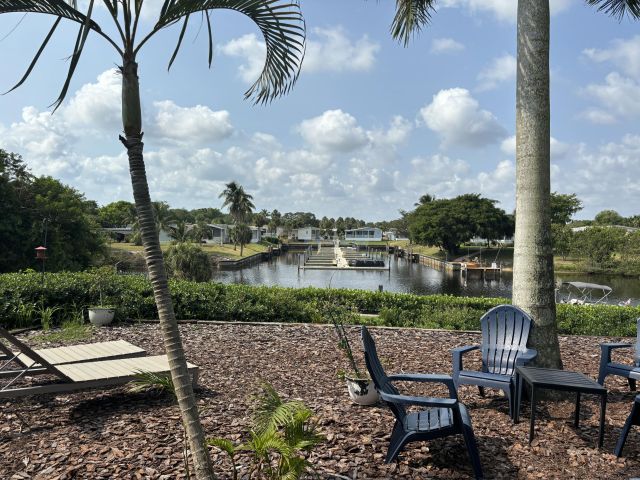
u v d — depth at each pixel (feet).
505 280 148.77
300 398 15.24
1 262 91.20
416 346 24.12
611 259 151.43
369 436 12.15
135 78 7.82
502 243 272.10
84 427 12.67
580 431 12.90
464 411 11.21
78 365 15.52
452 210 208.85
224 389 16.24
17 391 13.09
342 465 10.55
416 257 249.34
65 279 31.37
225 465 10.32
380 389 11.28
